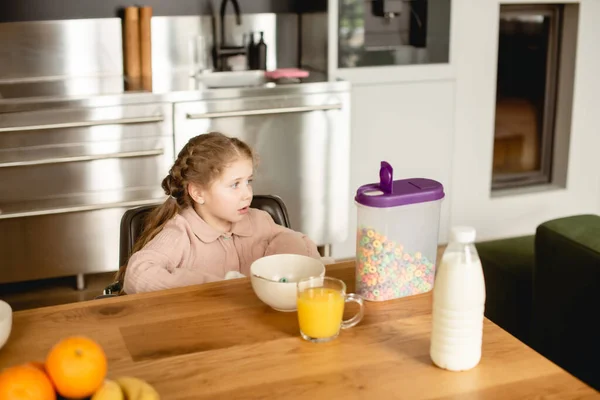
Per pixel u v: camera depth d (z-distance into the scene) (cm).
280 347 145
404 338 149
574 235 225
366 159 388
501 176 443
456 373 136
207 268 207
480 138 413
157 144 334
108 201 335
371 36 384
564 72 434
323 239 373
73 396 119
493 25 400
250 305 164
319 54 383
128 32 370
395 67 384
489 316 283
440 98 396
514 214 433
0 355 144
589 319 220
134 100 327
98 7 372
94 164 329
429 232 166
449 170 407
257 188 354
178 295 169
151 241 202
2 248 328
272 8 398
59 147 323
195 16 387
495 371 137
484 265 281
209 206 204
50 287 356
